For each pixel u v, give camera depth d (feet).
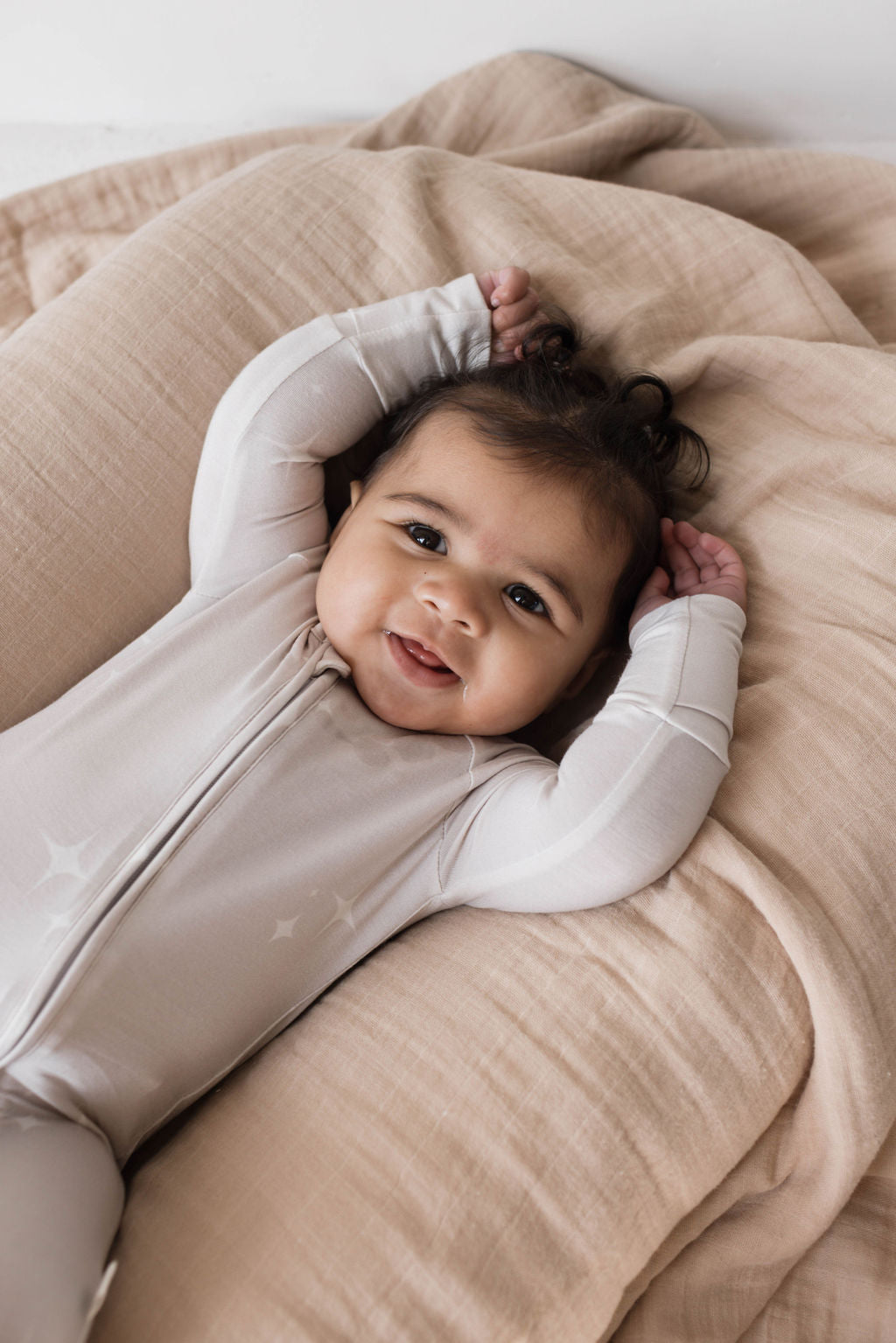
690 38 4.58
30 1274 2.09
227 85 4.75
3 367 3.32
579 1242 2.31
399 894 2.96
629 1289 2.54
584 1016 2.53
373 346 3.32
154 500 3.31
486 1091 2.43
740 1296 2.68
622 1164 2.38
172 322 3.37
